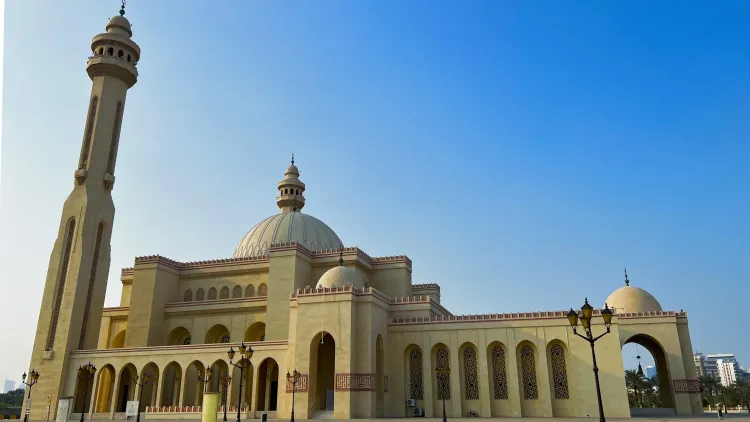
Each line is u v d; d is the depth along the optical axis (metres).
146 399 69.06
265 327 67.69
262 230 83.12
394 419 50.69
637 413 60.22
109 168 71.62
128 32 75.56
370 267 74.75
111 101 72.44
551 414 53.44
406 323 60.31
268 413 56.09
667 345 60.41
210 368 60.25
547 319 56.06
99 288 68.00
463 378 57.28
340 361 54.00
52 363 63.00
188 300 76.12
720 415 49.34
